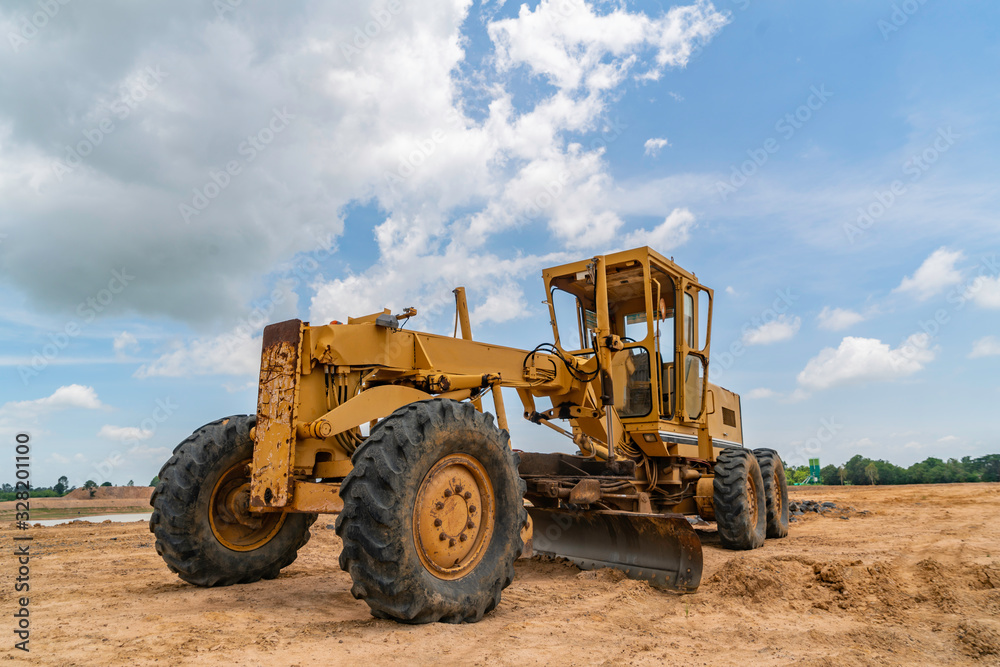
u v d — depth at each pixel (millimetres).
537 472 5742
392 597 3158
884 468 49969
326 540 7090
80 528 8883
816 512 11125
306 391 3900
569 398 6012
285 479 3705
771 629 3271
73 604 3715
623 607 3822
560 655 2789
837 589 4039
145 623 3227
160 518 4207
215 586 4355
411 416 3402
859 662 2658
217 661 2582
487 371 5031
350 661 2633
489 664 2635
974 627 2992
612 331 7418
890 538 6949
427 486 3441
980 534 6688
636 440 6801
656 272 6938
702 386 7719
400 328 4395
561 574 5090
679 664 2678
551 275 7156
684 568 4594
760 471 7570
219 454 4340
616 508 5875
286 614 3492
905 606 3621
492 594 3625
